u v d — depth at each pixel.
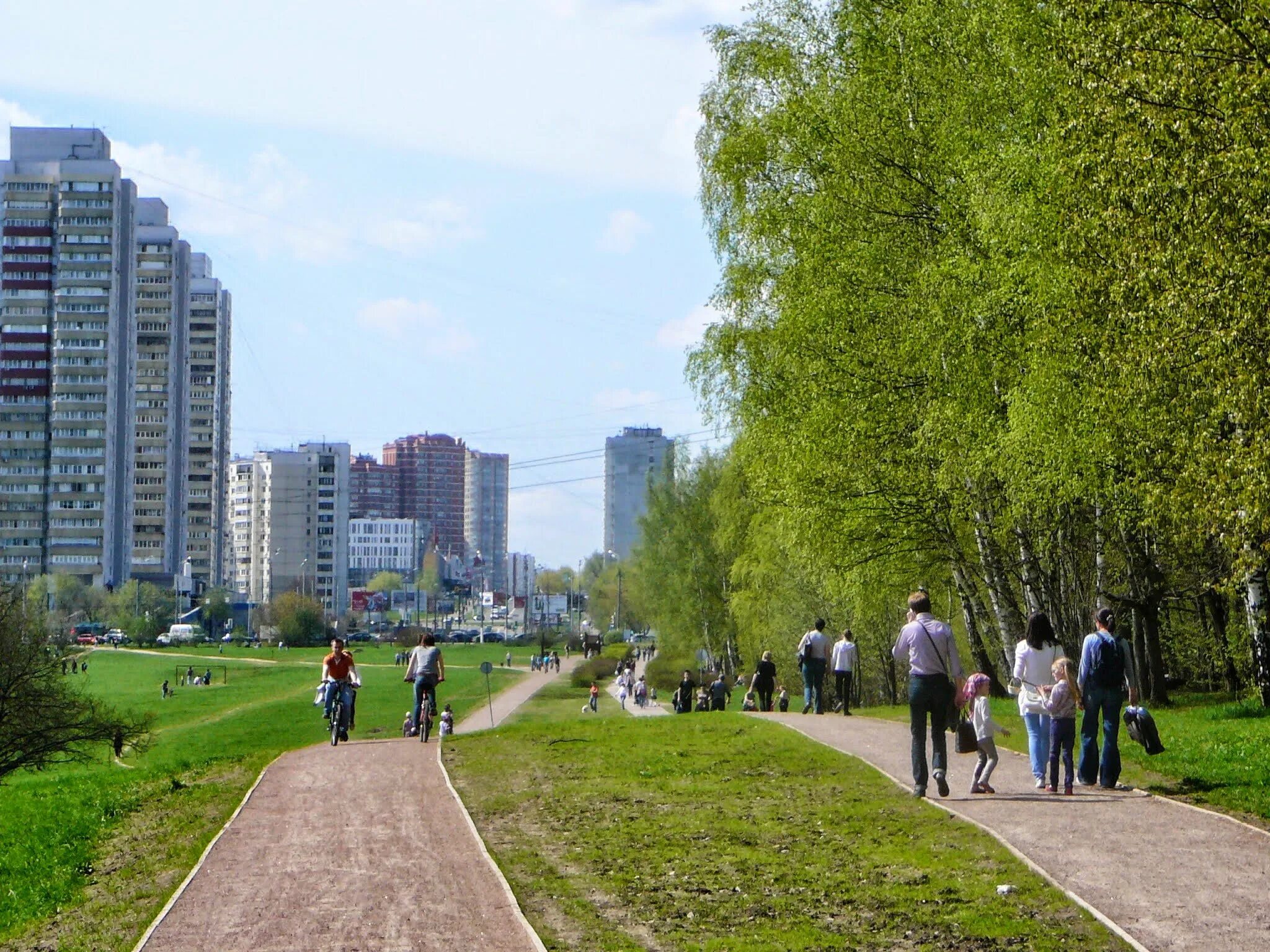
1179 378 19.14
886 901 11.68
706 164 34.03
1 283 192.25
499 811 17.28
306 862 14.05
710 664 81.50
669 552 78.12
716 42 33.84
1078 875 12.08
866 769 19.17
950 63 27.16
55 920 13.23
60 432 192.50
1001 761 19.77
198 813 18.56
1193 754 18.91
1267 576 26.61
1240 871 12.12
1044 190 22.53
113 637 170.25
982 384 25.70
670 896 12.29
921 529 30.22
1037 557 30.42
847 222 28.62
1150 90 17.02
